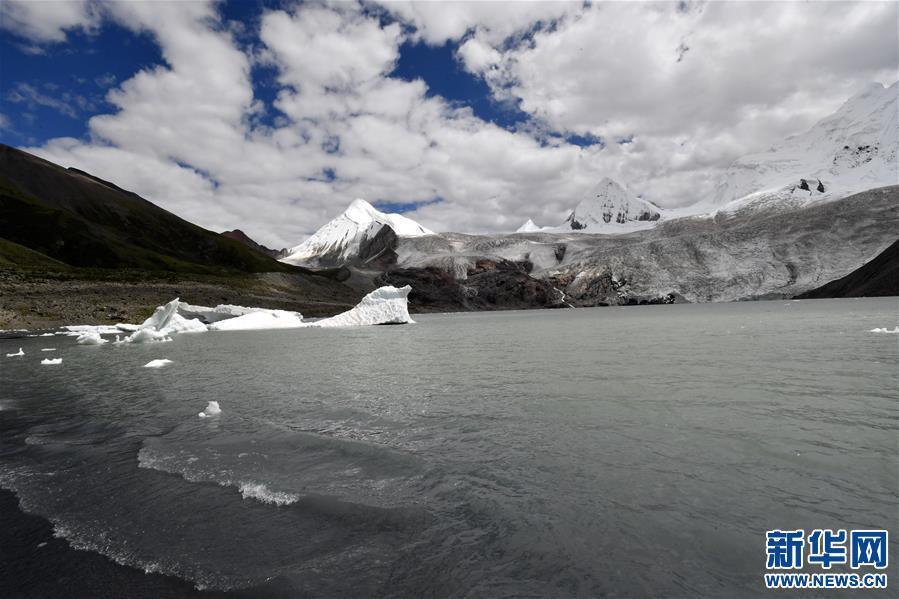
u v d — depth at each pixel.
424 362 23.23
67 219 136.12
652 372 17.30
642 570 5.07
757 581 4.80
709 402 12.09
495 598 4.73
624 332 41.50
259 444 10.01
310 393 15.52
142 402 14.92
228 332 57.88
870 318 46.25
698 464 7.87
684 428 9.88
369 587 5.04
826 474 7.25
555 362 21.41
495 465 8.23
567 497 6.86
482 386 15.75
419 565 5.39
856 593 4.55
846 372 15.76
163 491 7.83
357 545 5.90
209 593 5.11
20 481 8.59
